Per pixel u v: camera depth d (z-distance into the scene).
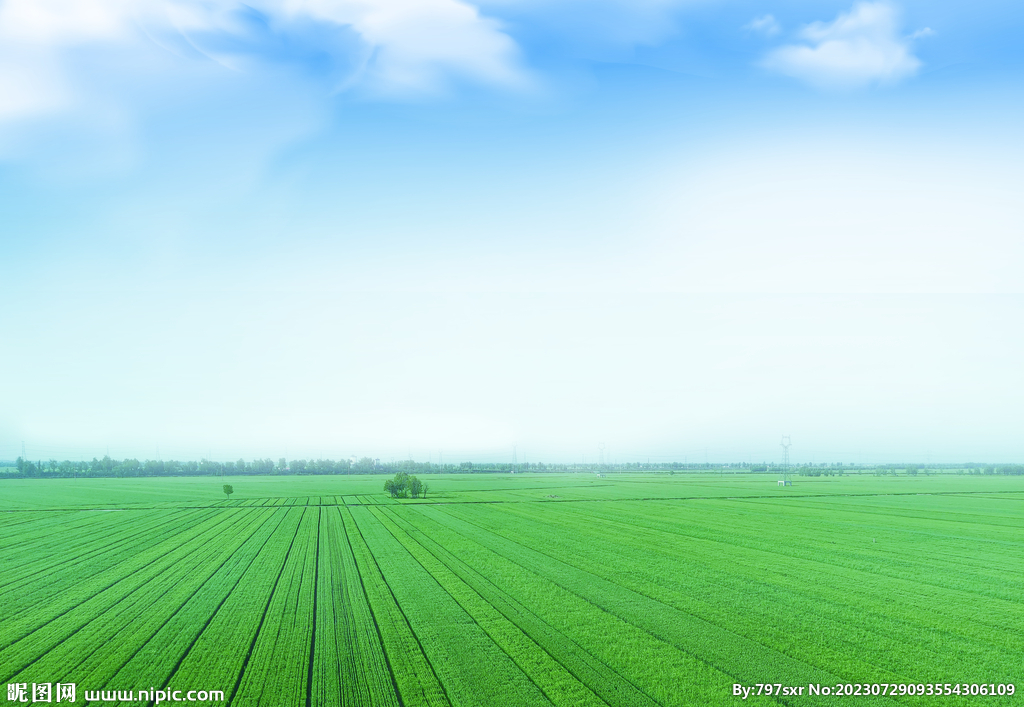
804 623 25.34
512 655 21.34
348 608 27.52
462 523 62.47
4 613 27.36
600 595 29.83
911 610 27.45
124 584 33.25
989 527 58.62
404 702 17.62
